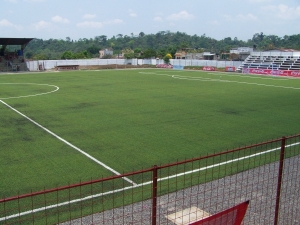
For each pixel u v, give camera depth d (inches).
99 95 1026.1
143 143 516.7
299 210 291.6
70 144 508.7
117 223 267.9
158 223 265.4
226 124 652.7
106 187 345.4
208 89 1207.6
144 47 6067.9
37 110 779.4
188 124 647.8
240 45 6771.7
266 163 420.8
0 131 584.1
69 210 277.4
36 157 447.8
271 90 1197.7
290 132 597.9
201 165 414.3
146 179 367.6
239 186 341.4
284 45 5698.8
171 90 1166.3
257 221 271.0
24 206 300.0
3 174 386.9
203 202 303.0
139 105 855.1
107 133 574.9
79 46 5861.2
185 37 6840.6
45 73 1945.1
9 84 1332.4
